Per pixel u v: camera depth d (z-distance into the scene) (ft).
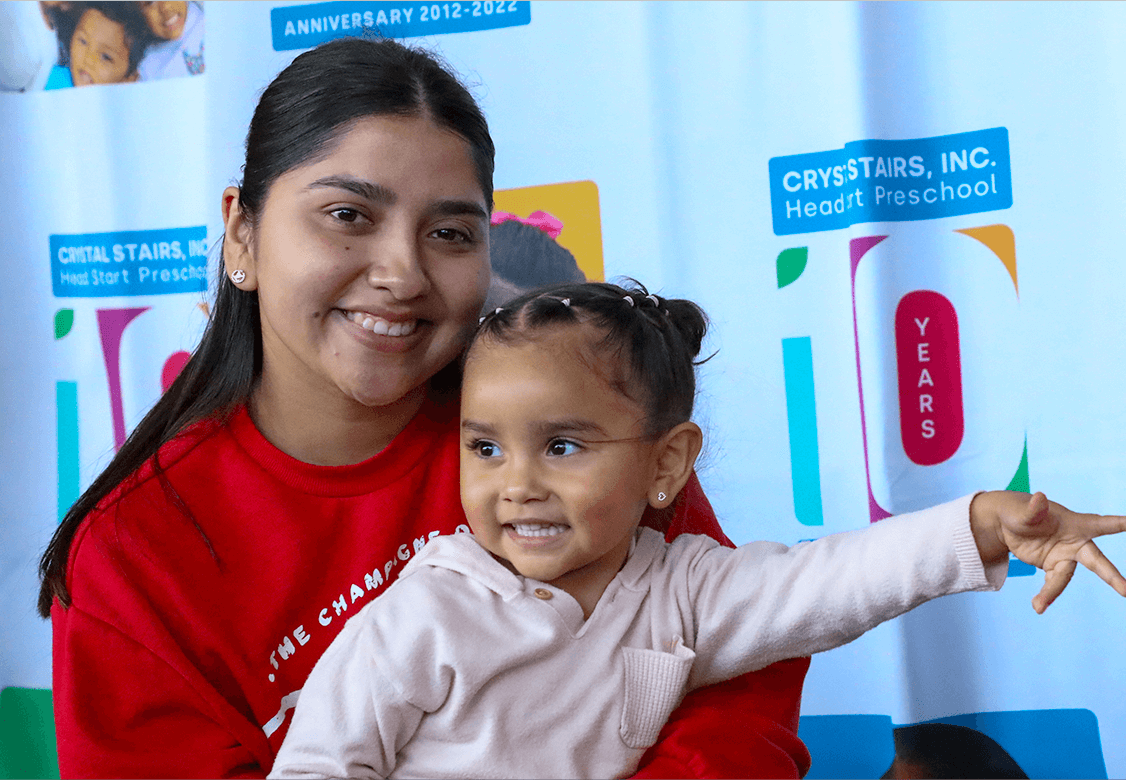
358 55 2.80
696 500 3.33
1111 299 5.20
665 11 5.63
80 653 2.57
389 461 2.93
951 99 5.38
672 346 2.86
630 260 5.70
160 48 6.10
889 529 2.65
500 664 2.53
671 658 2.62
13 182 6.24
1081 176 5.24
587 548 2.61
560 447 2.62
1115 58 5.16
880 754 5.43
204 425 2.93
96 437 6.18
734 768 2.51
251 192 2.85
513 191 5.78
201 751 2.53
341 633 2.64
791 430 5.59
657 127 5.65
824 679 5.52
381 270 2.64
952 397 5.41
